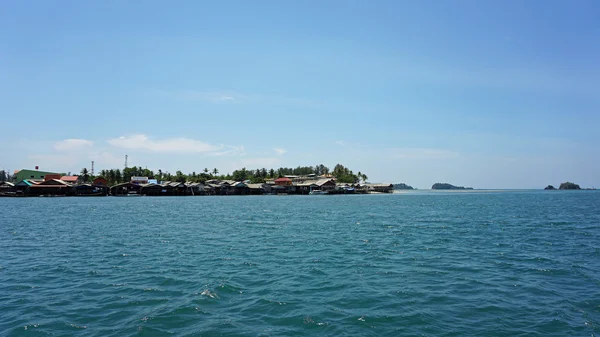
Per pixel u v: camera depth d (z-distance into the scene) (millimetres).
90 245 31391
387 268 22531
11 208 81250
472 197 156250
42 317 14594
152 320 14211
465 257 25641
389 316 14578
